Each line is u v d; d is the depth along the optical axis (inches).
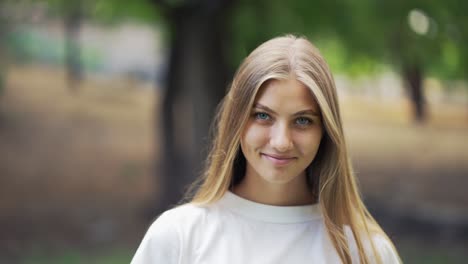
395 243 368.5
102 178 512.4
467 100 811.4
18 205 439.2
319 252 67.7
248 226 68.0
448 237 374.6
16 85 724.0
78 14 432.1
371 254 67.9
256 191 69.1
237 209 68.7
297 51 63.4
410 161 580.4
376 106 832.9
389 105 838.5
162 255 66.4
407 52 330.3
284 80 61.8
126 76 826.8
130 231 398.0
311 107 62.4
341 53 388.2
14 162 527.2
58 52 839.7
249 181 69.6
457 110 794.2
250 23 334.0
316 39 352.8
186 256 66.5
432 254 345.7
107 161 553.3
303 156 62.8
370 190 478.6
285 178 63.1
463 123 737.6
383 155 601.0
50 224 403.2
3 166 516.1
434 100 815.7
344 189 67.6
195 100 319.3
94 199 462.0
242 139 64.9
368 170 544.4
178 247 66.6
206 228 67.9
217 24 313.9
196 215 68.5
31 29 806.5
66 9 410.3
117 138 618.2
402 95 857.5
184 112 470.0
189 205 69.9
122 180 510.6
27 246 362.9
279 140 61.1
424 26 311.1
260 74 62.1
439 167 556.7
